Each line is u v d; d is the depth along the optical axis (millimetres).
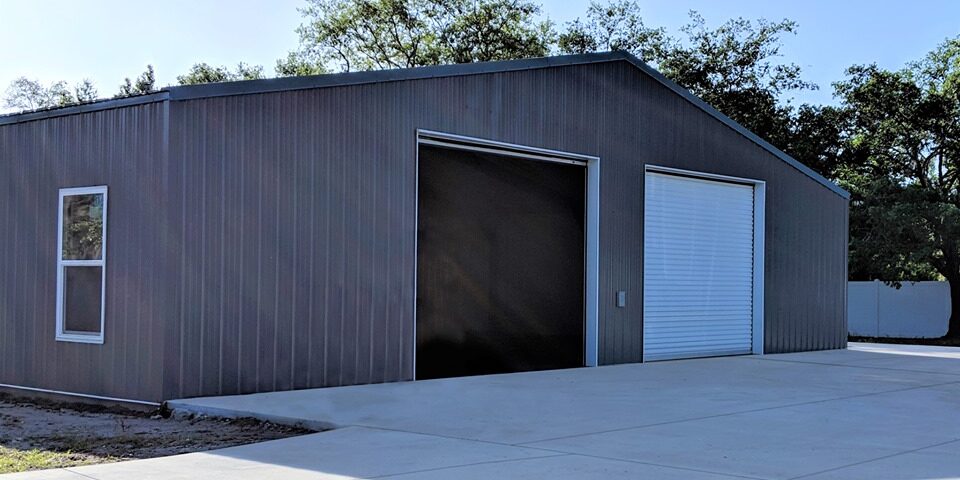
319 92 9992
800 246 16844
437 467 5867
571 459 6168
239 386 9164
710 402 9180
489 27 36062
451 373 11609
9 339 10078
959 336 25312
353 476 5586
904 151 29203
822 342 17281
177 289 8672
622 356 13734
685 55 33594
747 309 15922
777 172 16391
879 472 5801
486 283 12141
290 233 9648
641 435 7184
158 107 8750
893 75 28953
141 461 6070
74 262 9469
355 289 10289
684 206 14891
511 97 12211
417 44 37156
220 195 9039
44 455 6398
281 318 9547
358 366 10305
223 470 5758
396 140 10805
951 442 6973
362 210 10398
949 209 24141
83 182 9438
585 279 13461
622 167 13812
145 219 8805
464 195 11938
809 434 7301
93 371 9242
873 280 28906
